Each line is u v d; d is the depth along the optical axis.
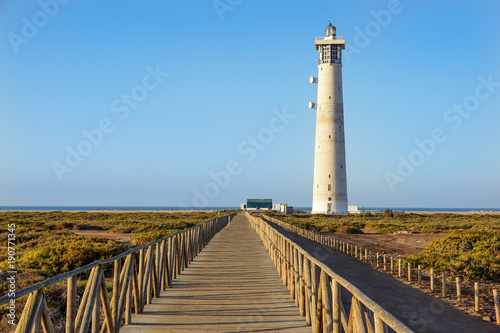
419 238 37.88
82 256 16.17
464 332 9.97
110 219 68.12
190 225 46.09
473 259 18.80
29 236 28.09
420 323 10.75
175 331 7.21
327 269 5.88
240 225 45.41
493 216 90.50
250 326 7.50
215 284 11.43
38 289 4.22
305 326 7.50
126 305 7.70
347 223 57.44
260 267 14.50
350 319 4.66
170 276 11.34
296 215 90.06
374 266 20.11
